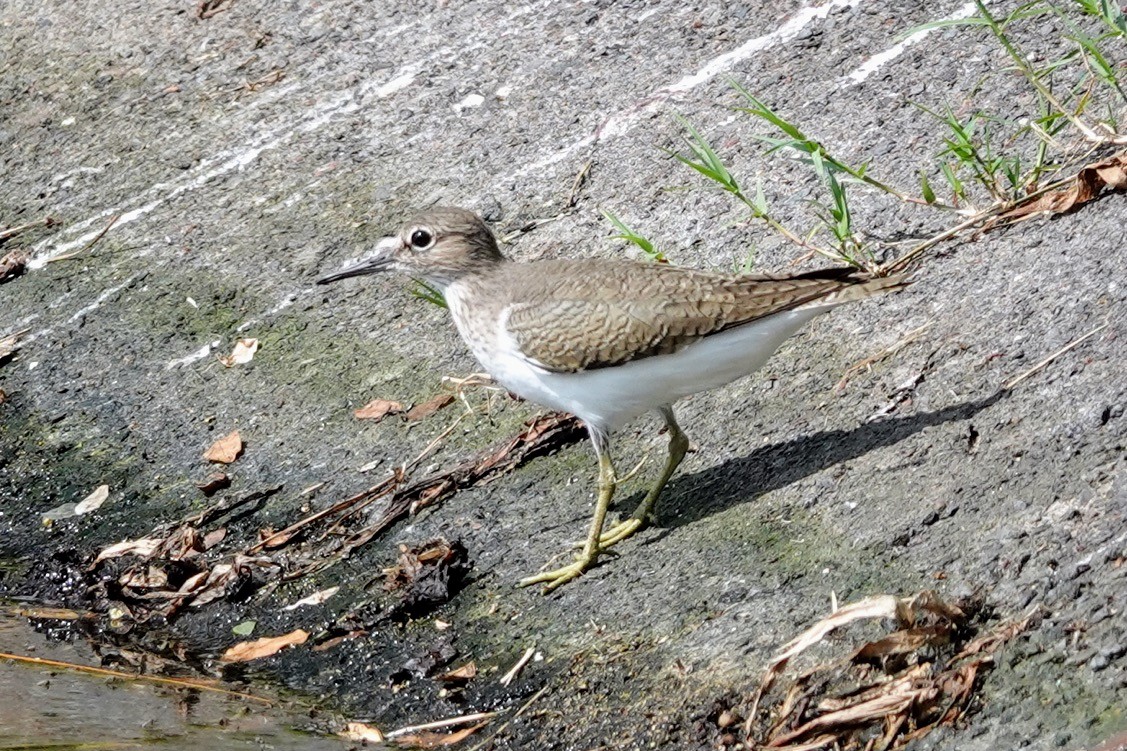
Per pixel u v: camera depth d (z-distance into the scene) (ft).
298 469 42.91
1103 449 33.37
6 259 52.75
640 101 50.08
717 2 52.11
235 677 36.37
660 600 35.01
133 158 55.11
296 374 45.88
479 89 52.80
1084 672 29.09
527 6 54.85
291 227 50.67
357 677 35.65
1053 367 36.17
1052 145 42.04
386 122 53.06
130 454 44.96
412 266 39.06
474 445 41.93
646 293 35.68
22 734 33.73
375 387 44.75
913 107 46.09
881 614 30.22
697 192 46.44
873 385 38.58
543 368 36.50
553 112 51.03
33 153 56.75
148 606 39.45
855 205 43.96
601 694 33.04
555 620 35.65
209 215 52.11
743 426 39.40
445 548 38.17
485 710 33.71
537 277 37.55
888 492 35.12
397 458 42.27
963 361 37.86
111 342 48.93
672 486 38.55
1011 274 39.52
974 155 40.83
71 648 38.06
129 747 33.01
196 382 46.65
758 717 30.96
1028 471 33.83
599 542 36.94
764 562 34.91
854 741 29.81
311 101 54.75
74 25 61.00
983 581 31.86
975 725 29.12
